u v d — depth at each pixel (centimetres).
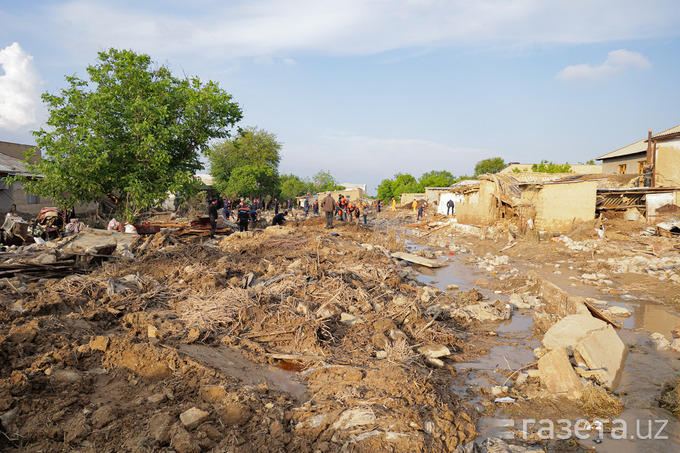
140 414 404
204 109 2045
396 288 1085
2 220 1911
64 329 563
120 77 1908
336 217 3212
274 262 1161
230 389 459
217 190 4797
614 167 3569
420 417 439
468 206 2767
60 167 1639
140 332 594
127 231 1491
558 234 1945
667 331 780
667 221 1931
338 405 452
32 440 363
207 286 845
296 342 646
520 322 869
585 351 591
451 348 709
